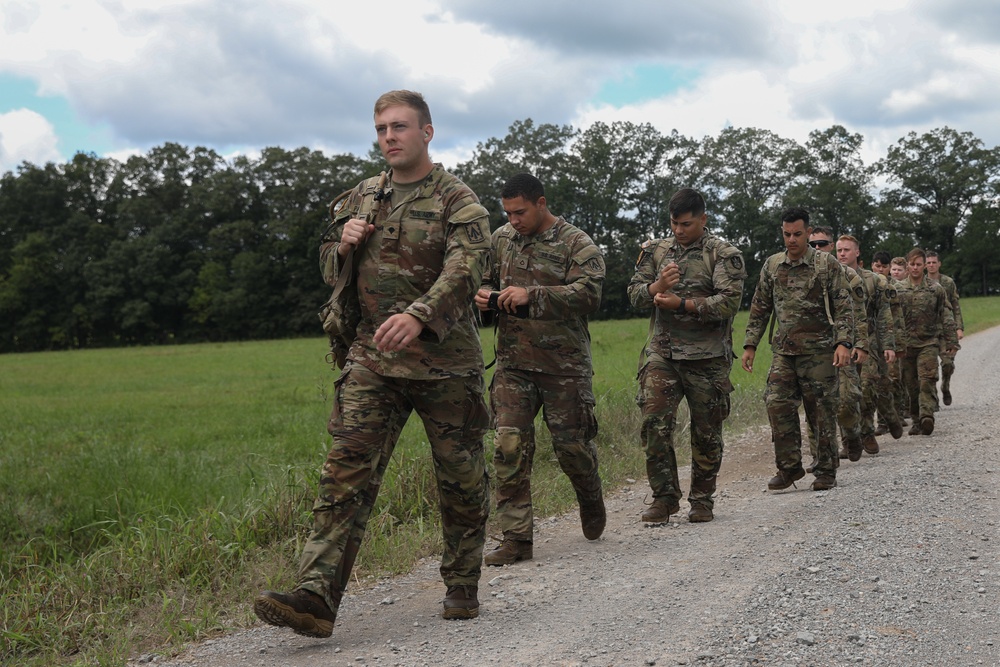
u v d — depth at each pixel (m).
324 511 3.58
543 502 6.60
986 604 3.72
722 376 5.83
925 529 4.95
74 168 92.88
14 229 91.19
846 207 83.50
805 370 6.71
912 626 3.50
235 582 4.74
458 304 3.55
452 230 3.63
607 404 10.14
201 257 86.69
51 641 4.13
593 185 84.50
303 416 15.28
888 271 10.13
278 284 84.38
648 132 89.88
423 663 3.39
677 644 3.38
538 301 4.87
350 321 3.79
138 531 5.50
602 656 3.32
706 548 4.93
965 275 89.44
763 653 3.25
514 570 4.86
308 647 3.72
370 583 4.79
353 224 3.69
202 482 8.13
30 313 82.31
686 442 9.12
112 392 23.70
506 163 88.44
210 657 3.71
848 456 8.13
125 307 82.12
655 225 90.00
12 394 23.38
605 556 5.01
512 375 5.18
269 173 89.12
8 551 6.33
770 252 83.94
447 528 3.98
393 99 3.71
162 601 4.55
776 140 89.31
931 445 8.67
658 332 5.94
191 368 35.16
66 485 8.39
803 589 3.97
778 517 5.62
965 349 22.44
